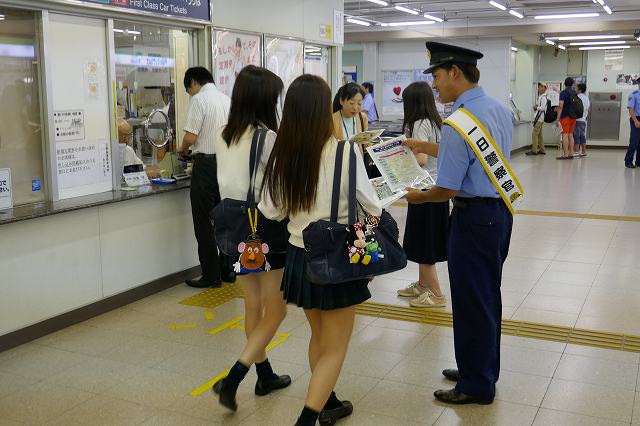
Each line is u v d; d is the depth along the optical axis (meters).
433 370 3.52
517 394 3.23
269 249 2.89
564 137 14.48
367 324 4.22
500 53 15.16
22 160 4.14
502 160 2.92
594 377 3.41
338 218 2.59
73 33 4.35
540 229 7.14
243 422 2.96
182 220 5.18
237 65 5.86
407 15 14.24
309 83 2.57
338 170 2.57
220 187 3.01
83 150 4.50
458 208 3.04
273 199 2.72
